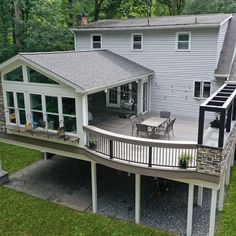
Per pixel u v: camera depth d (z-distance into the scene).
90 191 12.84
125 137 9.78
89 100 17.86
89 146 10.79
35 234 9.96
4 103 12.29
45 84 10.90
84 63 13.67
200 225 10.34
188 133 13.73
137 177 9.95
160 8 36.50
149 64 17.56
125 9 31.92
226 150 9.62
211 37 15.42
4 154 16.86
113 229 10.17
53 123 11.33
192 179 9.25
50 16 22.97
